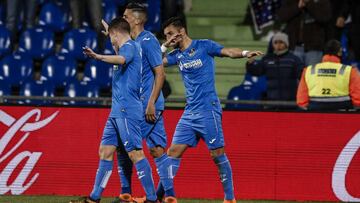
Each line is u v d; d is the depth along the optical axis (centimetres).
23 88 4338
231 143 3400
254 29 5103
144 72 2936
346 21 4853
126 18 2961
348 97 3450
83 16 4822
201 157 3400
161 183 3080
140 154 2856
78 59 4622
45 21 4866
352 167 3391
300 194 3394
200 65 2958
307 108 3484
